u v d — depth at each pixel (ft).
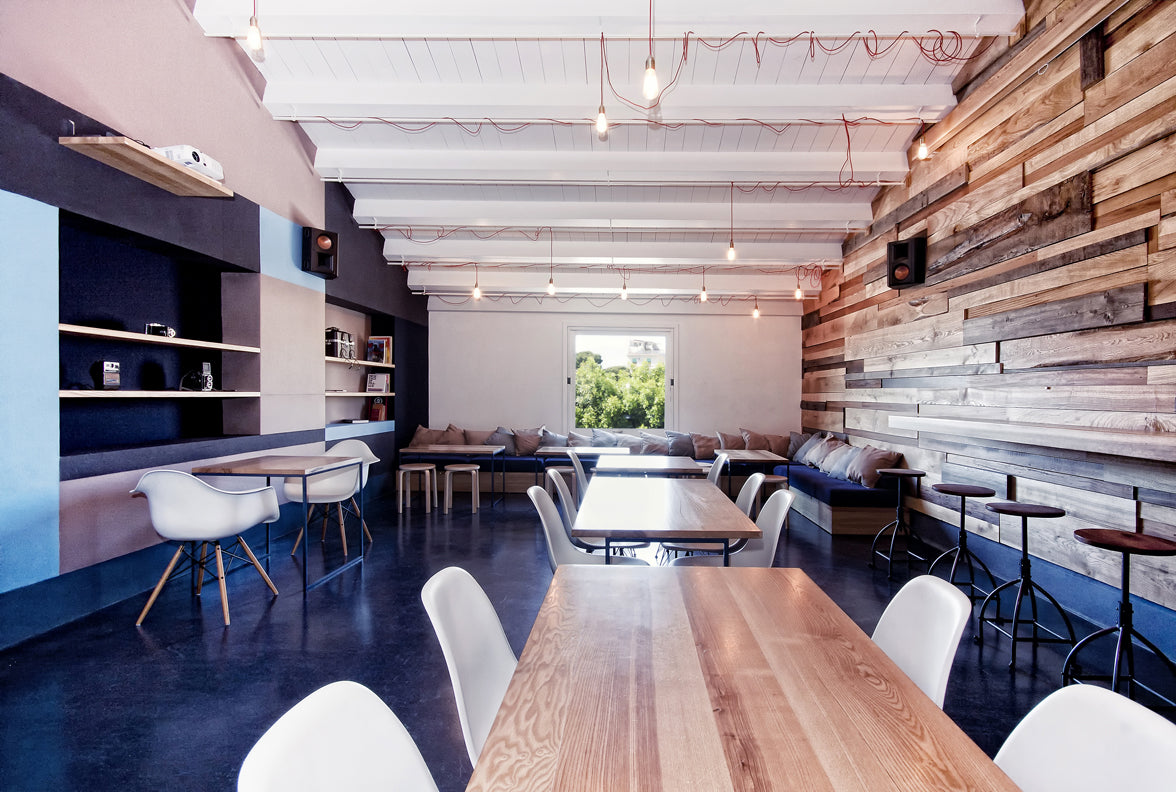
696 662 4.01
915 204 16.51
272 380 16.14
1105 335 10.16
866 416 20.47
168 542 12.82
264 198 15.71
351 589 12.80
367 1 11.37
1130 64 9.64
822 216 19.35
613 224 19.62
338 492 14.96
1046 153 11.51
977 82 13.37
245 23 12.63
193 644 9.84
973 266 13.89
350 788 2.92
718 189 18.72
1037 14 11.48
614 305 28.48
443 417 28.60
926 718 3.35
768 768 2.88
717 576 5.88
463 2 11.29
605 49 13.30
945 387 15.17
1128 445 8.73
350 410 23.93
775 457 21.04
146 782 6.36
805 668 3.94
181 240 12.83
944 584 4.88
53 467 9.95
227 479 14.43
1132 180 9.64
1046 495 11.75
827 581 13.66
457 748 7.04
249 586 12.94
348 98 14.52
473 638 4.91
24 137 9.33
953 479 15.06
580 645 4.27
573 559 10.06
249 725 7.44
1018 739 3.56
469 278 25.72
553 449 24.86
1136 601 9.76
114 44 11.09
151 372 13.84
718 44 12.99
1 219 9.00
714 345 28.68
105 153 10.34
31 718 7.54
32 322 9.49
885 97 13.92
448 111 14.47
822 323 25.40
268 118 15.65
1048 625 10.82
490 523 19.67
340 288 19.71
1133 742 3.10
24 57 9.48
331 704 3.02
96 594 11.12
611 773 2.83
